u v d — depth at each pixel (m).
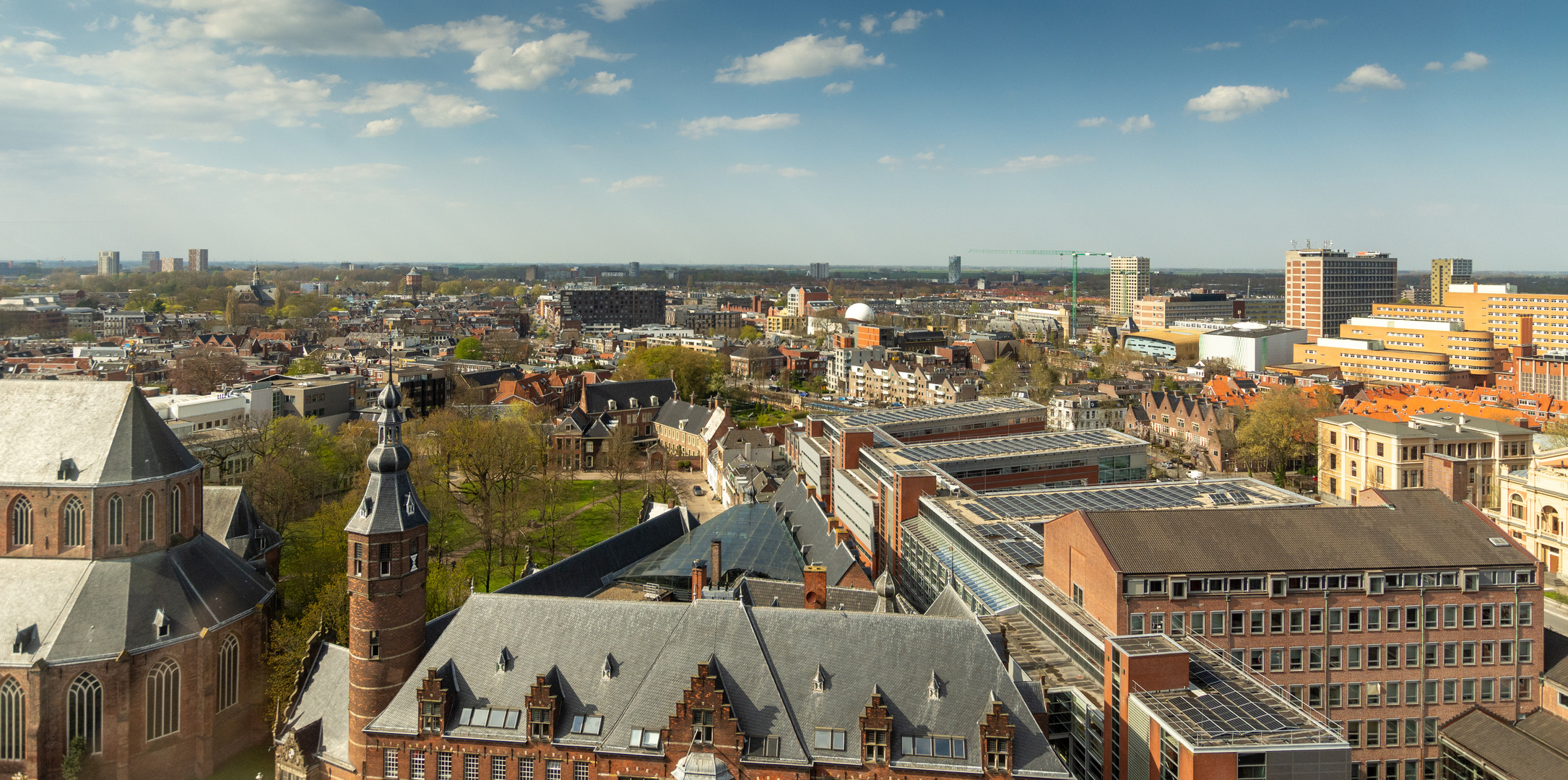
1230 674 75.50
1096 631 86.69
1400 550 94.69
